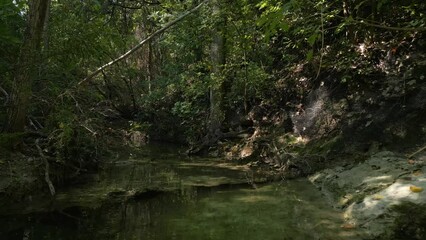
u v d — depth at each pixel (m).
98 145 7.01
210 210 4.59
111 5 11.22
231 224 4.02
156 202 5.03
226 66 9.53
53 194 5.20
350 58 6.60
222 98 10.05
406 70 5.62
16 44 6.04
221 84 9.90
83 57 6.83
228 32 9.09
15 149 5.44
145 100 13.23
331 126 6.58
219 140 9.69
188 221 4.16
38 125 6.66
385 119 5.54
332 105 6.82
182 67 12.25
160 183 6.19
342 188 4.79
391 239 3.31
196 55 11.38
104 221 4.18
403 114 5.34
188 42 10.13
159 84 13.02
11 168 5.07
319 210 4.36
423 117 5.07
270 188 5.65
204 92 10.72
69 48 6.45
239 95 9.72
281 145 7.50
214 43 9.80
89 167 7.18
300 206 4.59
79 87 6.45
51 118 5.87
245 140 8.93
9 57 6.11
